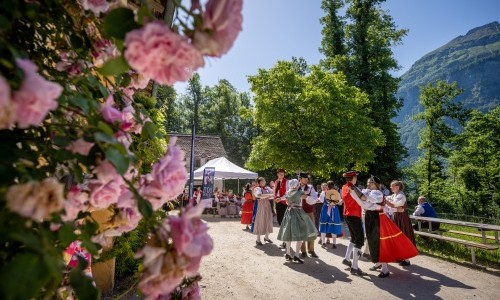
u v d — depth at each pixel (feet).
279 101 60.80
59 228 2.29
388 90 84.89
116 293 12.71
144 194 2.72
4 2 2.52
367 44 85.40
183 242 2.26
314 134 56.24
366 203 18.38
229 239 30.37
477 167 91.25
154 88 13.19
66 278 3.01
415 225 30.83
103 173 2.52
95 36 3.62
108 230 3.18
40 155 2.72
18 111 1.86
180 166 2.84
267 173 127.85
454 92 97.40
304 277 18.25
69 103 2.68
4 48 2.04
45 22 3.18
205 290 15.75
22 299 1.63
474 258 20.84
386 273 18.39
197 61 2.19
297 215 21.66
